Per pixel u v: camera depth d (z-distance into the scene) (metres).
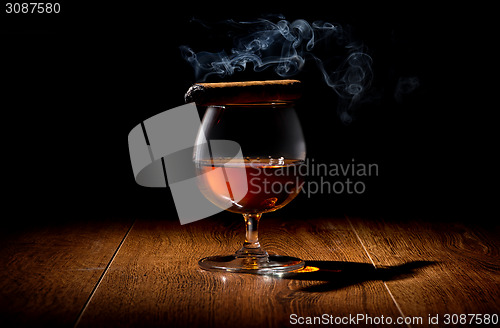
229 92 1.16
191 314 0.95
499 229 1.52
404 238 1.43
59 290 1.06
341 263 1.24
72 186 2.15
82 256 1.27
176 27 2.53
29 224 1.55
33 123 2.61
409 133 2.70
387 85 2.65
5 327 0.91
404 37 2.61
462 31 2.62
